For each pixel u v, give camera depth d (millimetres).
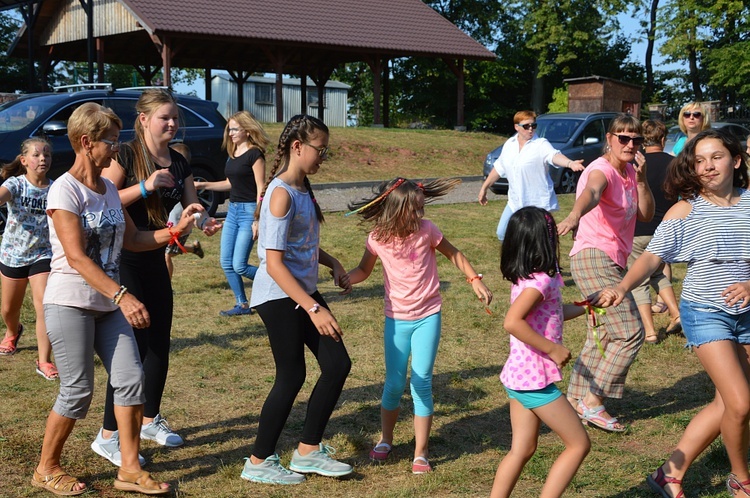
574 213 4785
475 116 48031
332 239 11875
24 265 6145
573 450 3529
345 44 29641
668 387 5984
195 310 8102
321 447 4418
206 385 5859
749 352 3939
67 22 29516
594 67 50531
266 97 40375
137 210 4461
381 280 9617
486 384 5980
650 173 6777
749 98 41219
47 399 5465
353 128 28281
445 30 34000
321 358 4191
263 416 4172
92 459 4469
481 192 8500
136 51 33062
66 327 3844
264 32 27672
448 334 7340
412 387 4445
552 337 3604
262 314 4137
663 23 43281
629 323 5004
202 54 33969
